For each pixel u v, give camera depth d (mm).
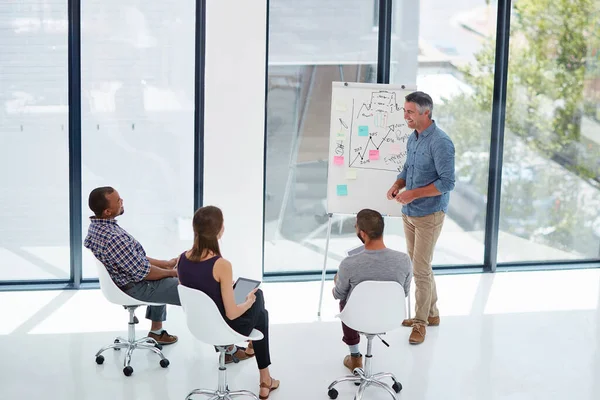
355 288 3900
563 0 6469
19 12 5840
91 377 4430
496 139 6578
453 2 6359
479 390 4344
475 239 6781
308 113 6320
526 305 5883
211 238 3824
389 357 4809
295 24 6168
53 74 5953
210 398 4043
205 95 5805
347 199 5629
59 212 6152
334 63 6281
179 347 4934
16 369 4516
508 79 6543
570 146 6742
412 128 5074
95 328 5246
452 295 6094
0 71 5902
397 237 6645
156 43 6016
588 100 6684
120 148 6133
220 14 5715
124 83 6043
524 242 6867
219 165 5891
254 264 6055
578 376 4559
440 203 5059
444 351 4922
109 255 4348
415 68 6422
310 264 6559
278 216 6441
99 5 5906
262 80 5832
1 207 6090
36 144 6035
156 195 6246
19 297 5887
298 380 4461
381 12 6230
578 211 6879
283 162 6367
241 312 3863
